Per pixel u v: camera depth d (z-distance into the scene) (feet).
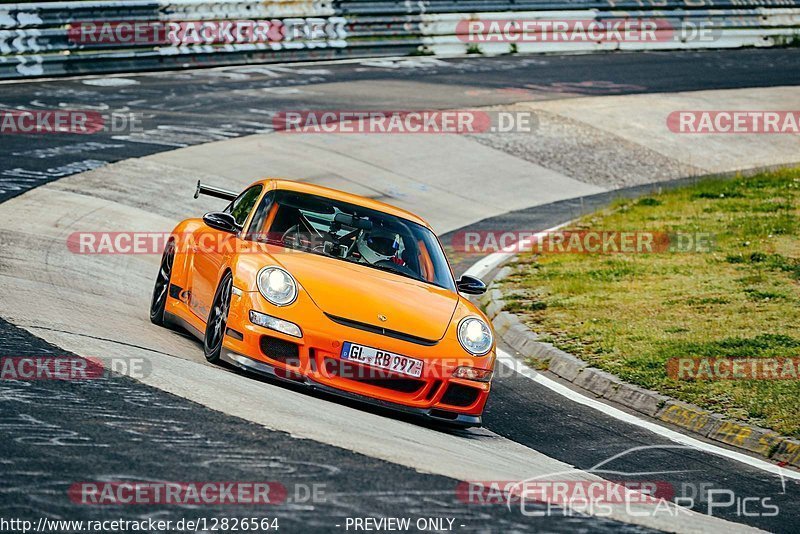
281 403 71.56
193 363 80.79
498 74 322.55
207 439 59.47
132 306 108.27
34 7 255.29
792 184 213.05
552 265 156.97
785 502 72.18
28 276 107.24
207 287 91.45
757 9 407.44
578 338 117.39
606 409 96.84
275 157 206.69
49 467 52.03
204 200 171.53
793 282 139.44
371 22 335.26
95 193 162.20
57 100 232.32
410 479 57.98
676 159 252.21
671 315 125.39
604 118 276.41
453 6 353.31
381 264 89.92
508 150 239.71
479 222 189.16
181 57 288.92
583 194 217.97
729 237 167.53
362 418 73.97
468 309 85.51
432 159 224.53
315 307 78.38
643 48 387.14
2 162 173.27
